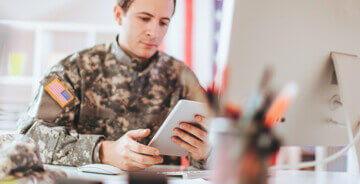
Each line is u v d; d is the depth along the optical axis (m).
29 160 0.62
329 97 0.83
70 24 3.65
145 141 1.36
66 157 1.01
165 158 1.38
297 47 0.78
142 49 1.33
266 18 0.75
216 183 0.39
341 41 0.82
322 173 1.00
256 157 0.38
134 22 1.29
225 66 0.73
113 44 1.39
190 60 3.48
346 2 0.82
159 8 1.27
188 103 0.88
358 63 0.82
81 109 1.30
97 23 3.66
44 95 1.17
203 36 3.49
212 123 0.41
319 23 0.80
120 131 1.35
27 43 3.63
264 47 0.74
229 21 0.75
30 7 3.59
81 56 1.34
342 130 0.85
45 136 1.05
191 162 1.16
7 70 3.56
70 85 1.25
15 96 3.51
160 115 1.41
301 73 0.79
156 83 1.41
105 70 1.36
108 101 1.35
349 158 1.06
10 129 3.02
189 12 3.50
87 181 0.58
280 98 0.39
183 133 0.97
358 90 0.81
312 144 0.85
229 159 0.39
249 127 0.39
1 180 0.58
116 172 0.83
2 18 3.56
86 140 1.02
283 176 0.89
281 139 0.40
